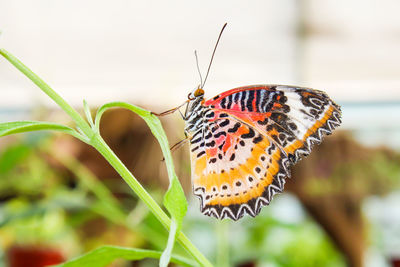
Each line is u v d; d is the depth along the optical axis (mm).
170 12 1141
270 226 587
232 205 347
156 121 314
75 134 312
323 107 339
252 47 1197
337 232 666
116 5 1118
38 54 1171
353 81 1254
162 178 538
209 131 353
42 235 474
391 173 660
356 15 1114
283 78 1261
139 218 449
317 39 1165
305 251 627
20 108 1082
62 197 462
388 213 728
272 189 344
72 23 1138
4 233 479
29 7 1084
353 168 663
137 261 559
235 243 547
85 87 1232
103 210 455
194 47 1211
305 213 706
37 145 449
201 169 353
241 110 350
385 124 1019
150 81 1233
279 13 1123
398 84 1234
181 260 335
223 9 1135
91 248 539
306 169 664
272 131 344
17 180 502
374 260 676
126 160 540
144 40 1192
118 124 533
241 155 348
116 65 1228
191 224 549
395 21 1110
